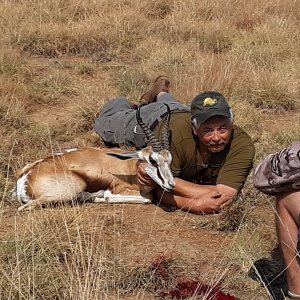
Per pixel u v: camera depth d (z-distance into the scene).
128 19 5.90
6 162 3.40
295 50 5.32
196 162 2.97
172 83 4.54
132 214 2.95
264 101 4.35
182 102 4.21
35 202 2.94
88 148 3.16
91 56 5.32
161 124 3.06
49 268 2.32
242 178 2.95
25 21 5.80
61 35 5.49
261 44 5.42
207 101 2.80
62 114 4.17
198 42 5.50
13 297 2.15
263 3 6.45
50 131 3.83
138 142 3.37
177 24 5.84
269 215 2.91
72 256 2.42
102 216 2.91
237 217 2.82
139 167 2.99
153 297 2.29
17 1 6.34
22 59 5.04
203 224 2.83
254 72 4.59
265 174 2.01
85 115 4.04
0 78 4.42
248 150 2.97
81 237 2.63
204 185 2.97
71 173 3.01
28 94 4.34
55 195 2.97
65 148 3.65
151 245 2.64
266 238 2.70
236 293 2.32
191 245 2.66
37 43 5.41
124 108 3.57
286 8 6.45
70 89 4.51
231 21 6.09
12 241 2.48
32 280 2.21
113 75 4.81
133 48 5.51
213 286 2.27
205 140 2.83
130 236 2.72
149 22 5.98
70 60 5.24
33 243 2.45
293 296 2.11
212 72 4.54
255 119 4.06
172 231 2.78
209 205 2.90
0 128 3.82
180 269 2.46
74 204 3.04
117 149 3.22
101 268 2.30
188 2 6.36
